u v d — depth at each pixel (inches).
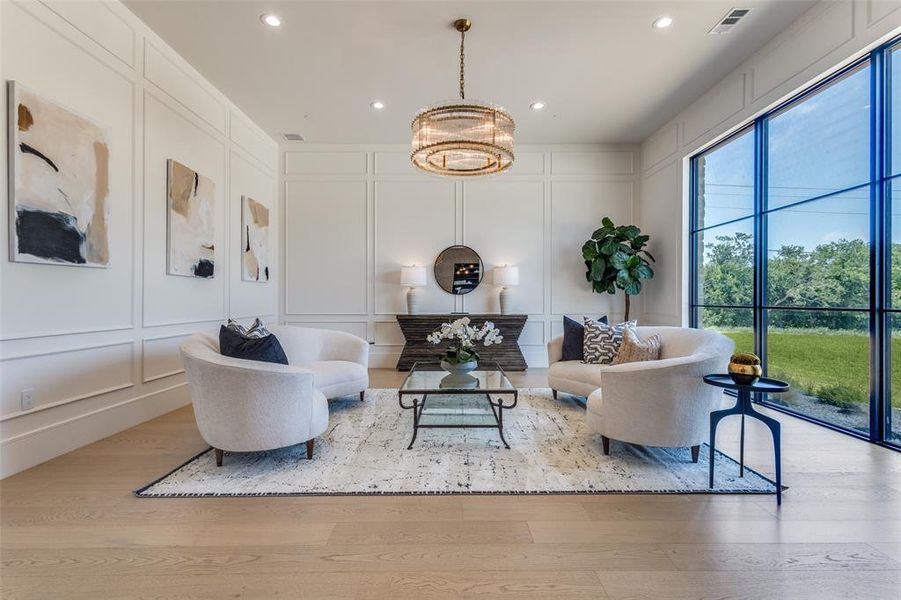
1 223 84.0
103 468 90.3
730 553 61.2
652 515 71.9
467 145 112.0
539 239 225.9
